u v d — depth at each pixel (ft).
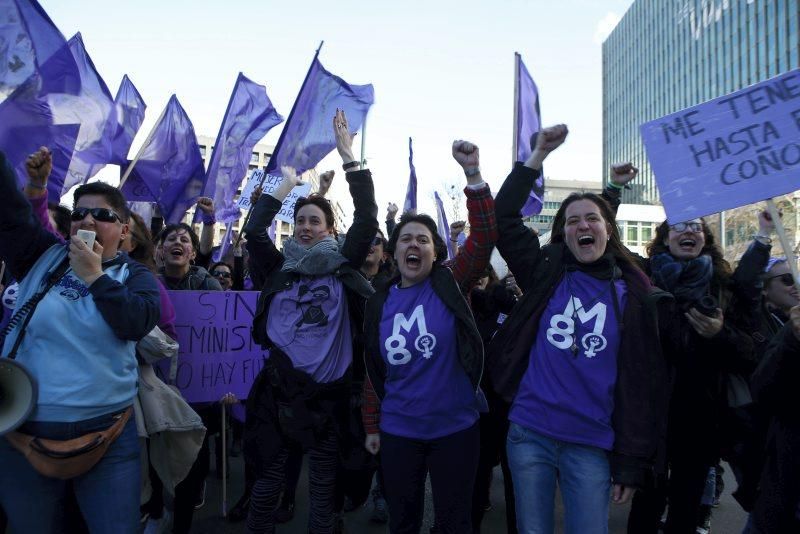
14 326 7.46
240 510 13.57
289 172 11.76
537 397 8.30
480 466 12.63
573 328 8.34
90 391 7.39
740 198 8.21
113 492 7.77
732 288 10.87
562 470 8.15
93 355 7.48
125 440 8.00
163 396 10.19
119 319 7.43
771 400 7.61
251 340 14.07
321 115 20.58
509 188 9.53
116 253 8.53
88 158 17.17
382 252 17.51
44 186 8.78
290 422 10.04
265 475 10.23
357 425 10.57
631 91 276.00
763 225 10.75
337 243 11.55
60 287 7.66
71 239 7.37
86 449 7.20
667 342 9.30
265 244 11.37
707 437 10.03
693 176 8.52
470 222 9.62
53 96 15.19
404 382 9.15
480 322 14.80
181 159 23.12
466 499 9.11
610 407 7.97
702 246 11.30
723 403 10.09
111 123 17.84
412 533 9.18
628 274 8.61
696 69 216.54
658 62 248.93
